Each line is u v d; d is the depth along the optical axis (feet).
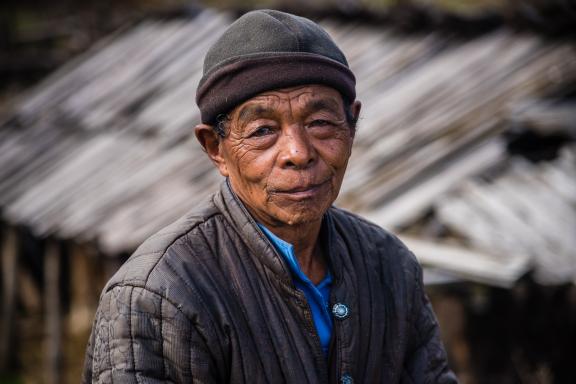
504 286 13.07
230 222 4.73
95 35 42.24
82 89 34.37
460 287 13.51
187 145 25.18
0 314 35.17
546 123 16.25
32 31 48.08
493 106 18.26
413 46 24.62
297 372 4.52
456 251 13.78
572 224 14.46
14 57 44.98
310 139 4.47
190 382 4.36
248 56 4.38
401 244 5.37
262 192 4.52
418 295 5.28
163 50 34.17
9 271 32.09
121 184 24.43
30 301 34.60
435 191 15.62
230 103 4.44
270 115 4.42
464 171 16.24
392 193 15.89
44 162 29.43
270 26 4.43
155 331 4.36
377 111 20.92
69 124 31.86
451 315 14.57
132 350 4.37
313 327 4.62
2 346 32.48
